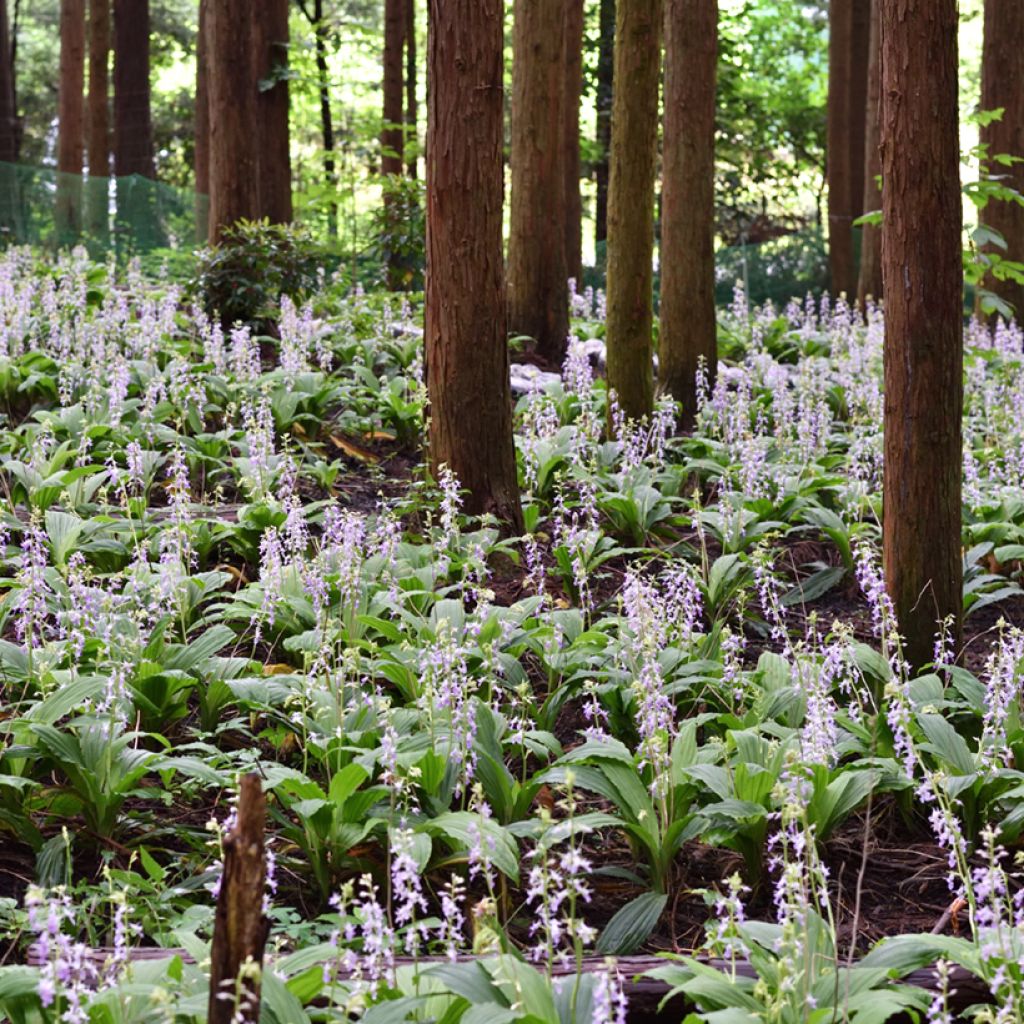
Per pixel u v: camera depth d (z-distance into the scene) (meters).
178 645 6.64
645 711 5.51
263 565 7.86
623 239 10.63
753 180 37.78
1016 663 6.33
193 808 5.96
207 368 12.55
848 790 5.55
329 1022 3.73
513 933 5.06
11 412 11.71
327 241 23.00
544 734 5.84
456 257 9.17
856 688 6.89
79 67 26.36
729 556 8.52
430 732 5.56
